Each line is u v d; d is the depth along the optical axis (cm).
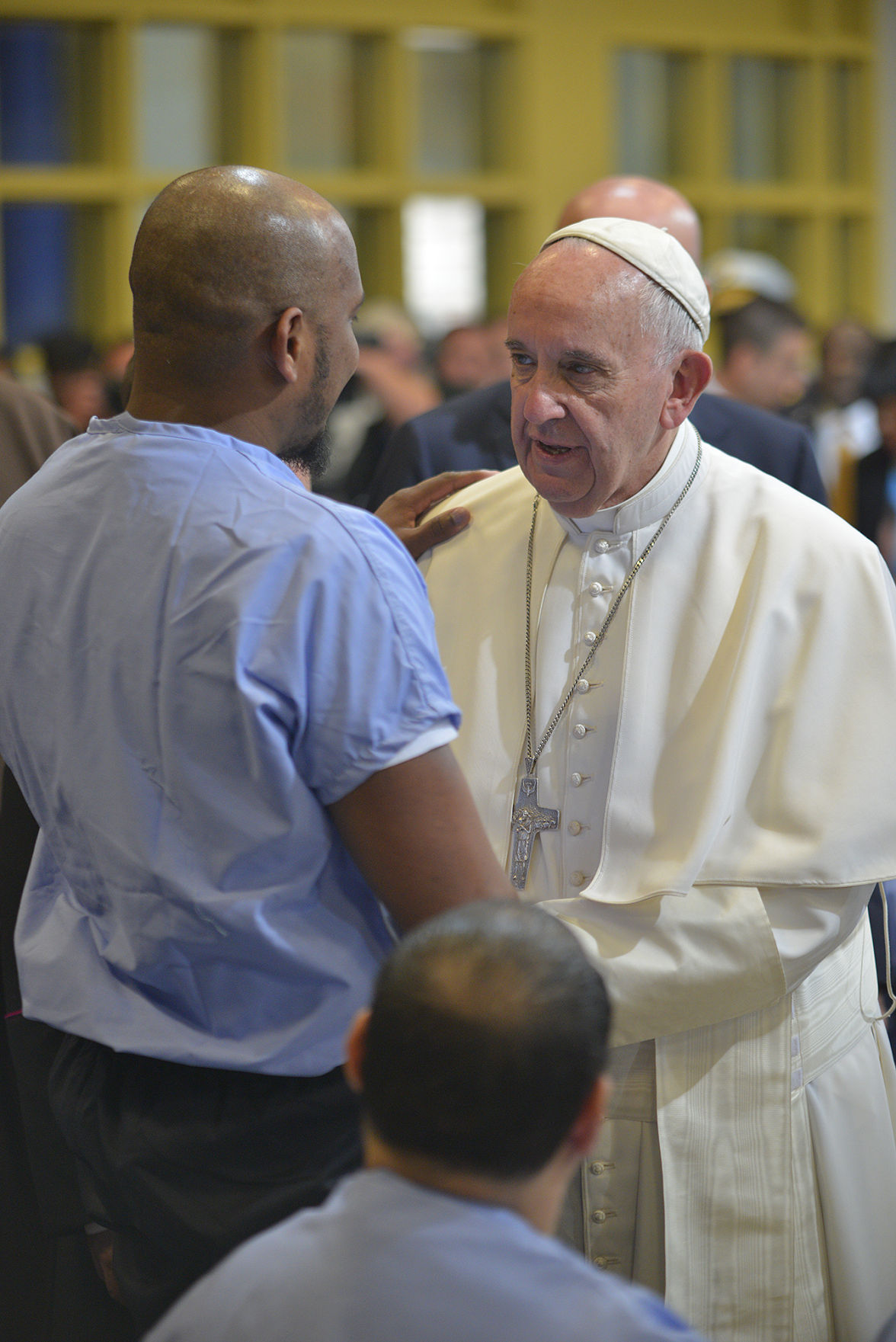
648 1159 316
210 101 1326
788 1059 313
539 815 324
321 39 1356
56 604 268
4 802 381
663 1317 181
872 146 1552
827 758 308
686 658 317
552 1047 184
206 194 264
